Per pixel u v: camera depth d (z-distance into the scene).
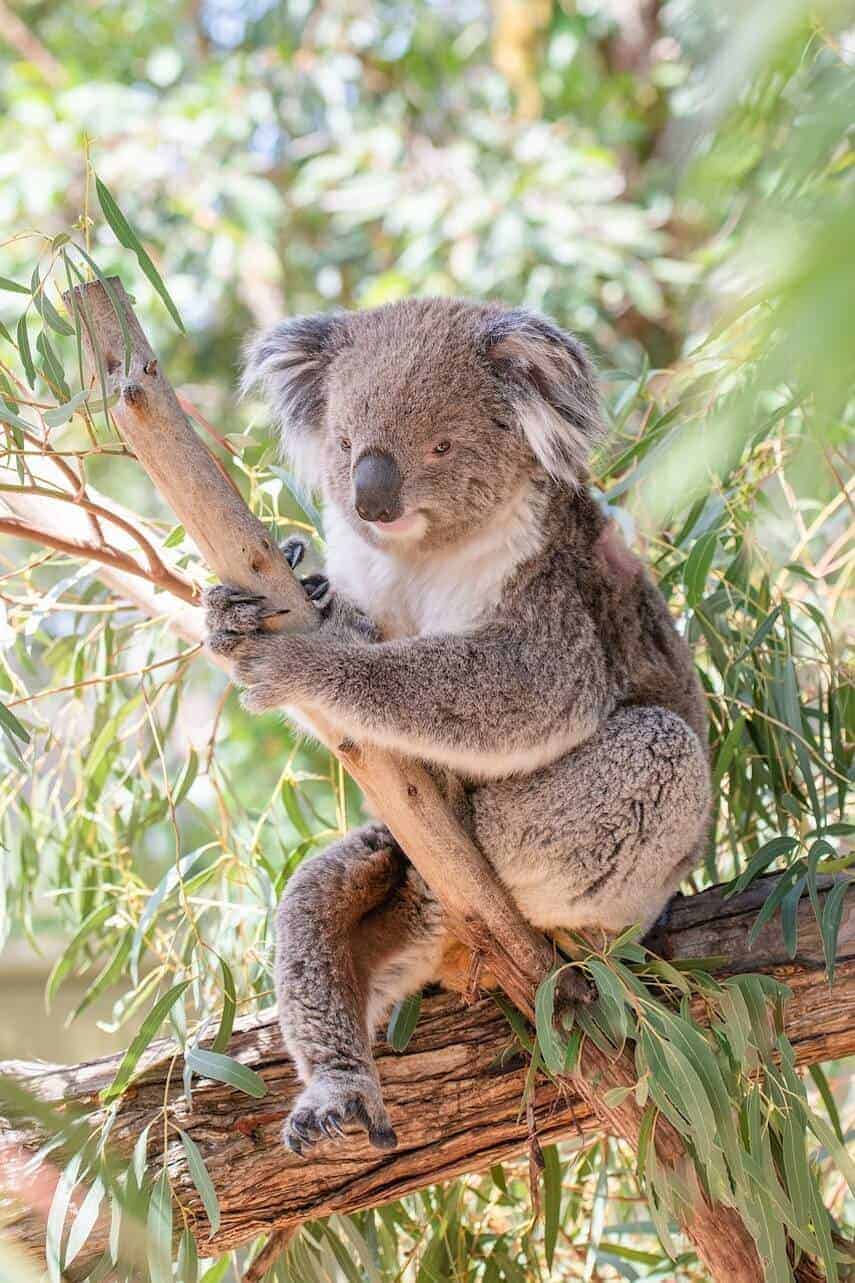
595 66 9.55
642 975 3.46
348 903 3.63
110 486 8.41
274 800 4.53
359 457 3.54
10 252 7.70
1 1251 1.95
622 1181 4.58
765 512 4.92
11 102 8.03
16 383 3.47
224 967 3.46
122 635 4.86
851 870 3.71
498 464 3.61
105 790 4.83
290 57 8.80
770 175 2.06
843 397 1.24
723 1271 3.45
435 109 9.63
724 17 1.22
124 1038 7.89
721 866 4.94
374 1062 3.48
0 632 4.09
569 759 3.69
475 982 3.48
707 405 3.59
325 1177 3.40
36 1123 3.34
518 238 7.58
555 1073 3.23
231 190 8.12
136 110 8.21
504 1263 4.15
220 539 3.12
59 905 4.82
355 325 3.86
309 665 3.22
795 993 3.59
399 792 3.32
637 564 4.02
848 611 5.06
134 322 3.02
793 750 4.20
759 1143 3.29
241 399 4.19
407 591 3.79
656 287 8.20
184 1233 3.23
